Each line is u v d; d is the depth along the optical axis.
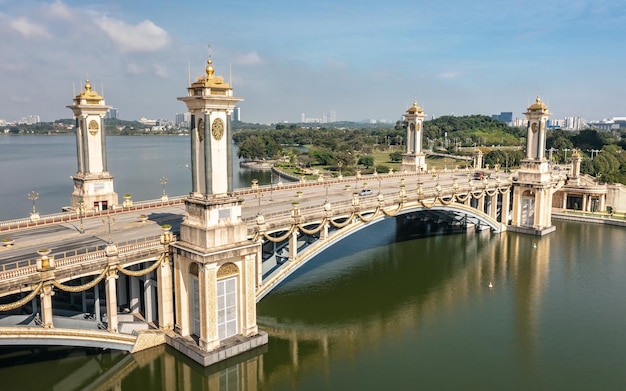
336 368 51.66
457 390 47.75
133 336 48.25
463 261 88.88
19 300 43.19
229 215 48.81
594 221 119.69
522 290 74.69
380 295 72.25
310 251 64.94
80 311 49.53
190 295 49.78
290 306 67.88
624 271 83.38
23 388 44.97
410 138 127.56
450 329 61.19
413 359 53.66
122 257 45.97
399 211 79.50
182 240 49.62
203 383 47.50
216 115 47.31
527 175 108.94
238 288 50.47
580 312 66.44
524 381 49.38
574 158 128.62
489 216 105.50
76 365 48.31
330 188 94.25
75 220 61.62
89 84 68.62
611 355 54.88
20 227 57.50
